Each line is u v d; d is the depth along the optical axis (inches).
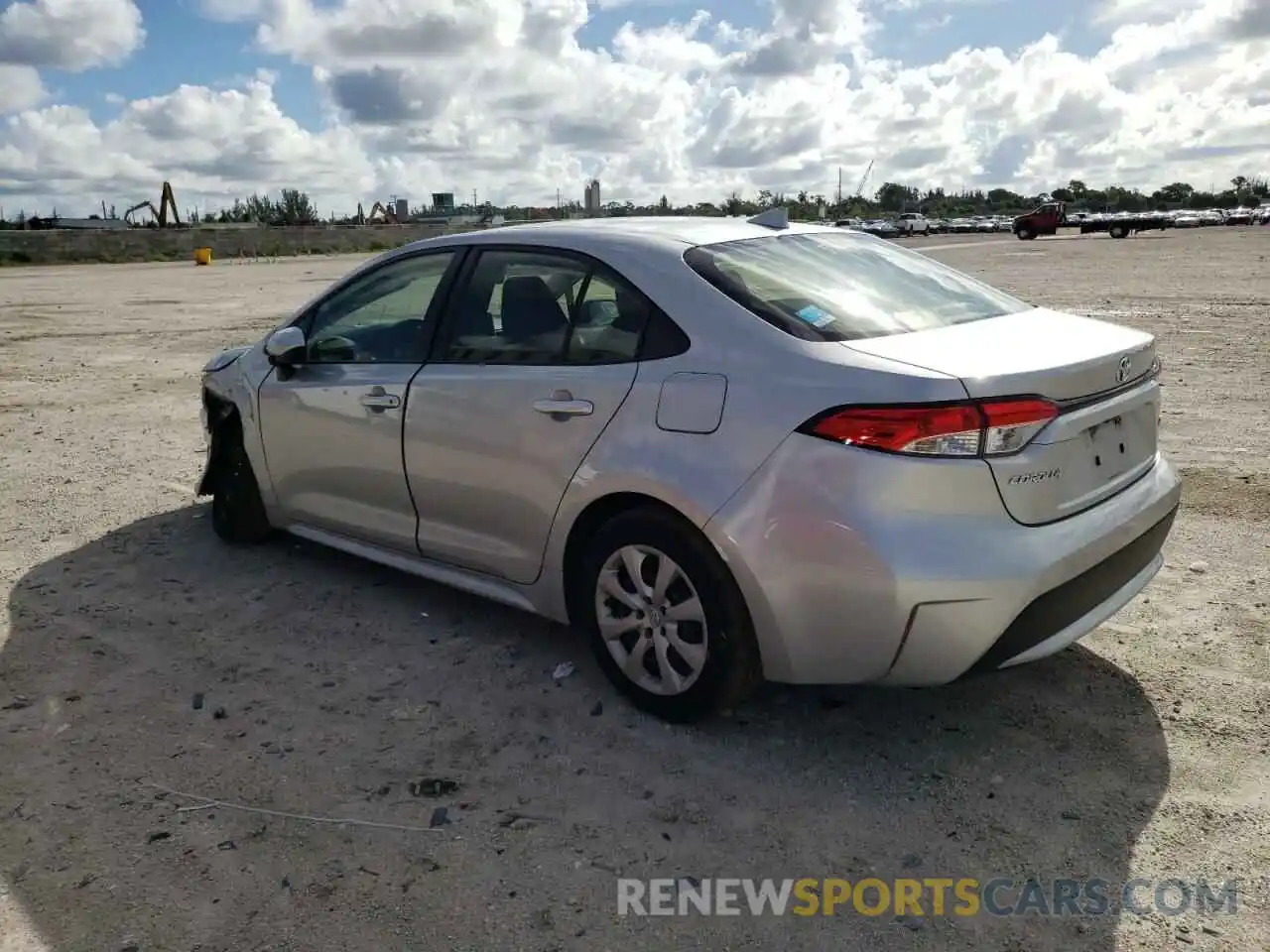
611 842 118.0
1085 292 774.5
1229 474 256.1
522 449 151.3
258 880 111.7
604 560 144.5
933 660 121.0
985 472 118.2
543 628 176.2
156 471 279.6
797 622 125.7
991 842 117.0
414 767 133.7
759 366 130.0
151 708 149.5
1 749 138.6
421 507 170.7
